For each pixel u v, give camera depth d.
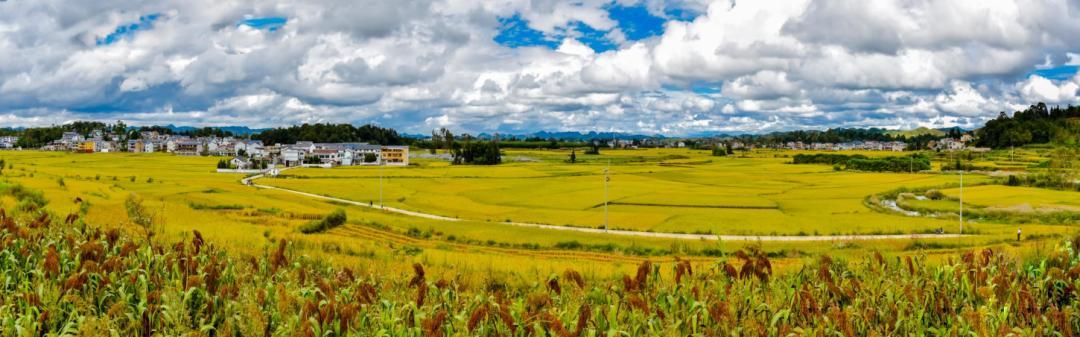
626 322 8.45
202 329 7.82
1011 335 6.89
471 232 51.47
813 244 48.78
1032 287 8.89
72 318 8.34
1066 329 7.41
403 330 7.73
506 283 16.27
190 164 178.88
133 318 8.32
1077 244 11.40
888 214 82.19
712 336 7.67
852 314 7.75
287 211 64.62
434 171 163.12
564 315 8.23
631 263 35.53
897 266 10.40
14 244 12.01
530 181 131.88
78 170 124.00
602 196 101.94
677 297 8.53
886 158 191.62
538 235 50.50
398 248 38.38
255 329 7.96
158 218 23.31
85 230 14.47
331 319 8.01
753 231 62.84
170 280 9.75
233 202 70.19
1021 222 79.31
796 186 123.38
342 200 94.12
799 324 8.16
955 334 7.29
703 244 47.31
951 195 100.69
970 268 9.38
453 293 9.55
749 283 9.41
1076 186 110.50
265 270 11.73
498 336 7.93
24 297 8.80
